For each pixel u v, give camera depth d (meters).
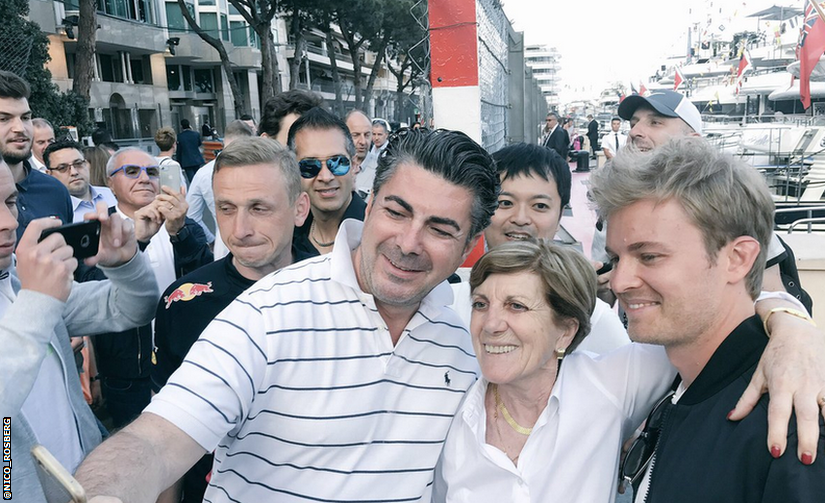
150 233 2.54
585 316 1.48
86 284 1.98
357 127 5.79
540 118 16.12
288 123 3.76
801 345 1.11
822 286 3.51
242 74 36.62
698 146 1.22
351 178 3.04
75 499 0.76
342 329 1.41
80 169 4.61
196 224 3.03
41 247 1.28
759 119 17.88
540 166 2.03
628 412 1.53
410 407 1.49
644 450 1.40
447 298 1.59
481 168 1.38
